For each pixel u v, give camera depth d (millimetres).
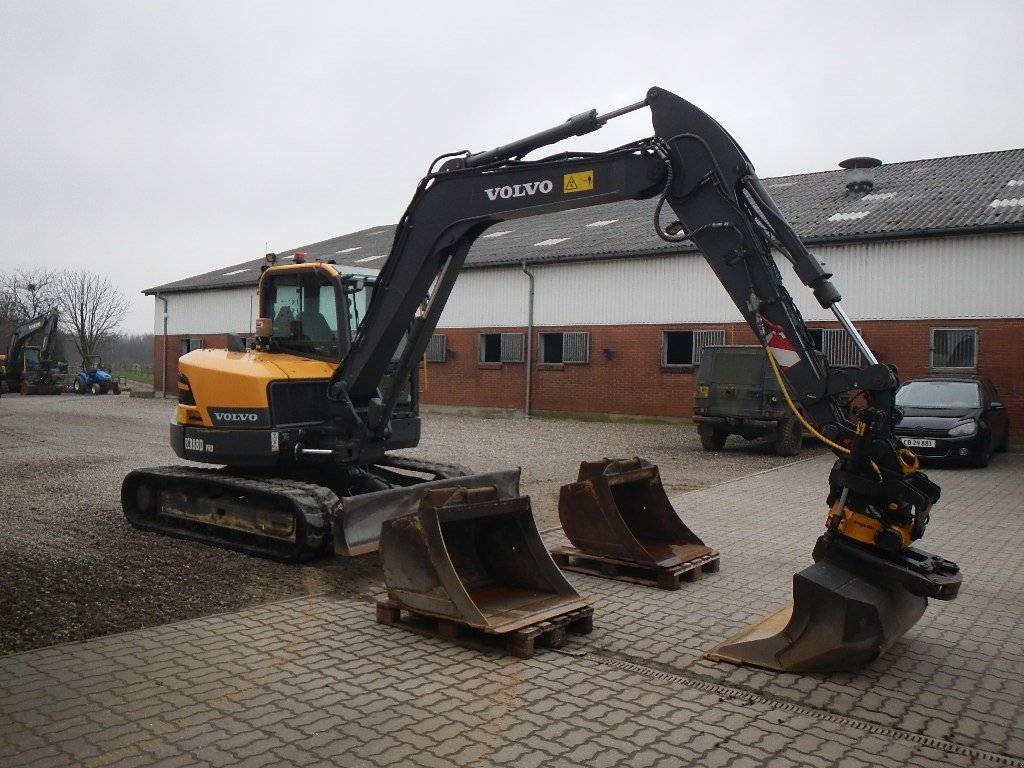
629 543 6957
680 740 4039
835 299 5141
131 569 7031
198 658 5047
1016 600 6508
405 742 3969
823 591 4859
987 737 4133
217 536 8125
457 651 5246
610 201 6152
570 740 4020
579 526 7219
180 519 8484
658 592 6676
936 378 16453
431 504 5652
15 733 4004
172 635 5457
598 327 23703
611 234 25922
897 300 19016
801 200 23922
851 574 4992
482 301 26031
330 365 8281
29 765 3689
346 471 8680
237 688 4594
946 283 18500
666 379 22562
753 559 7758
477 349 26172
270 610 6043
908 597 5230
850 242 19469
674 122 5766
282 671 4855
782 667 4953
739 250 5449
